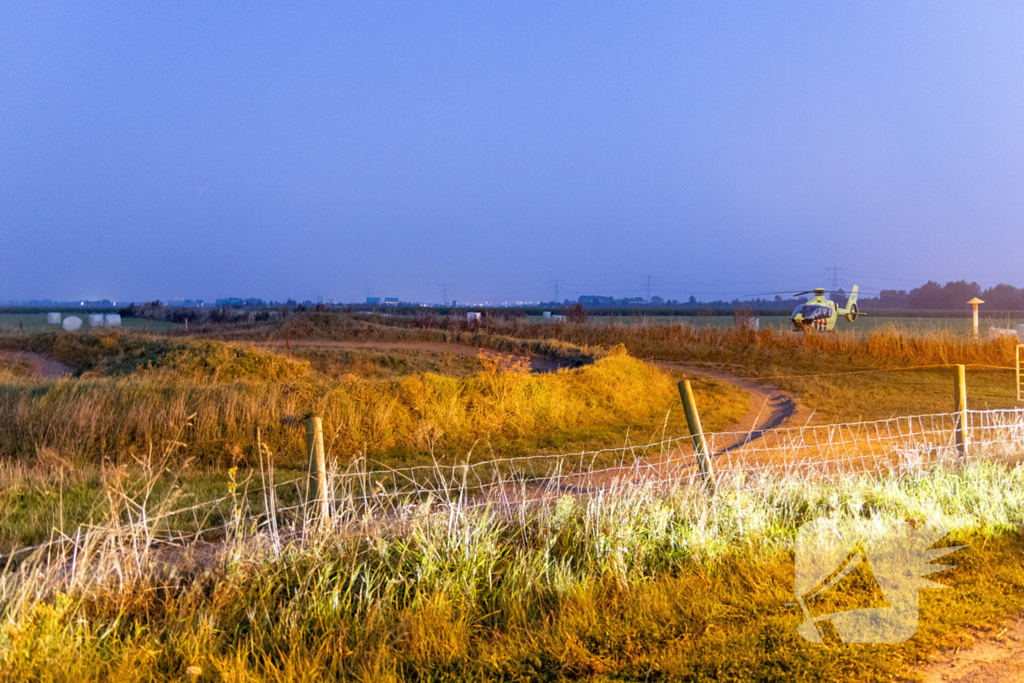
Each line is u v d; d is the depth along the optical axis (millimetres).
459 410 12305
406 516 5074
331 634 3494
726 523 5195
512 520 5402
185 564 4316
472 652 3453
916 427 12500
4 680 3020
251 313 52594
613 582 4262
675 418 14312
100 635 3471
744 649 3330
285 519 5785
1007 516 5434
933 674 3115
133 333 29922
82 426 9945
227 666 3162
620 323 39719
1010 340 24094
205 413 10617
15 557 4797
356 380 12797
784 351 28828
